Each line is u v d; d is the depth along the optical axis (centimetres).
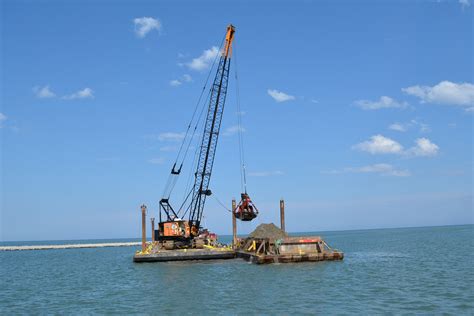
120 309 3241
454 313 2728
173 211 7975
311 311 2880
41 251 16425
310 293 3569
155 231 8019
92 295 4016
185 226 7550
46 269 7500
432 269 5097
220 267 5897
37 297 4091
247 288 3947
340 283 4075
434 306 2941
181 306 3241
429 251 8412
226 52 7588
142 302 3494
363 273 4809
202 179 7762
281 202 7506
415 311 2806
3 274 6812
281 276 4659
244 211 6850
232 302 3309
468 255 6988
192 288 4106
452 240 12912
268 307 3064
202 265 6325
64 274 6359
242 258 6869
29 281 5597
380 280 4234
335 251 6100
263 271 5156
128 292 4066
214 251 7044
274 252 6056
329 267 5403
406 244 11588
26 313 3281
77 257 11131
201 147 7750
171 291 3981
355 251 9288
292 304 3138
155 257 6981
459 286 3731
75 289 4528
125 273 5844
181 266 6316
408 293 3469
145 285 4488
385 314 2736
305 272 4947
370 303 3098
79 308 3372
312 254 5953
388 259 6738
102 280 5212
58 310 3341
